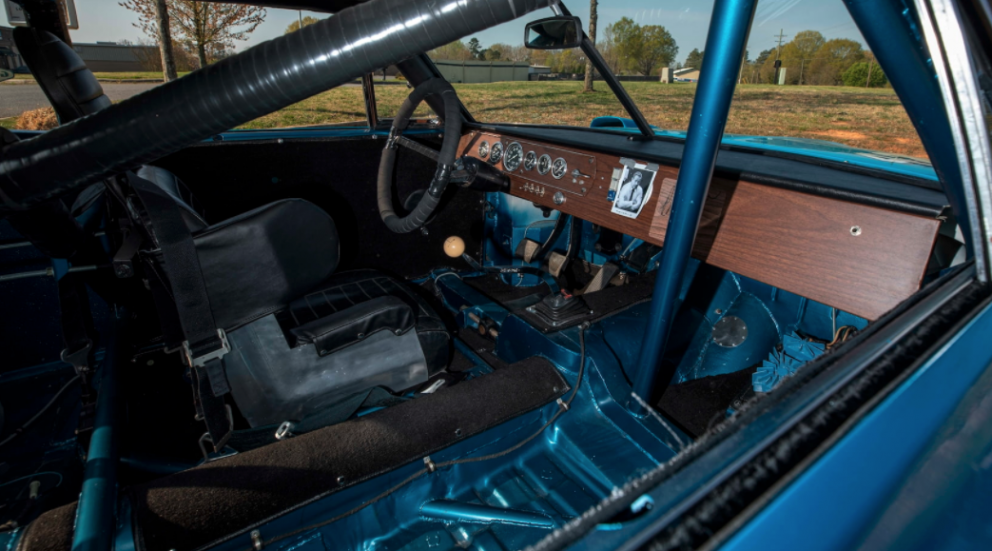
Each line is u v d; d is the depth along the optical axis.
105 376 1.45
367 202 2.45
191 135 0.73
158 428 1.58
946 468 0.65
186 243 1.06
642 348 1.41
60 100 1.12
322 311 1.68
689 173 1.09
